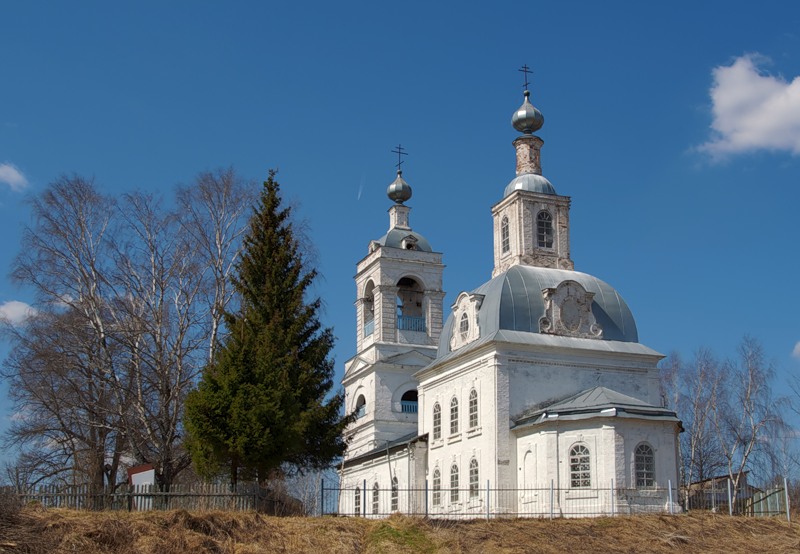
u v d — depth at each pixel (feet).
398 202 279.49
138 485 130.21
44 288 169.78
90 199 174.60
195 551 105.19
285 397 145.28
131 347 169.17
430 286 267.39
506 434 176.55
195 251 178.91
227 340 153.48
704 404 246.88
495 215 215.10
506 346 180.34
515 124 218.38
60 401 172.24
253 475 146.92
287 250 165.99
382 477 220.64
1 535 98.68
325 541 116.57
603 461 160.45
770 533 138.10
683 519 139.54
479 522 131.34
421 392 209.56
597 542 127.03
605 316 192.54
